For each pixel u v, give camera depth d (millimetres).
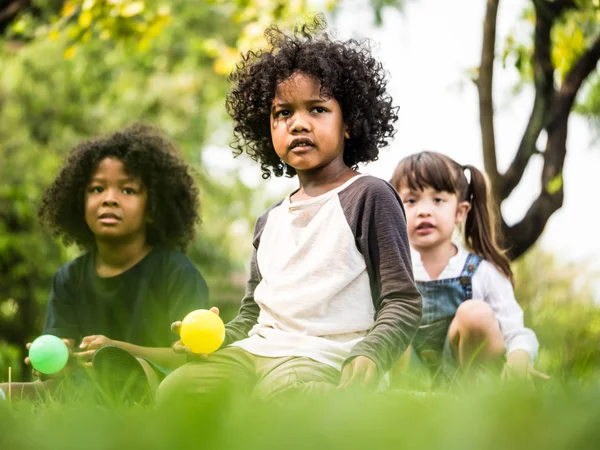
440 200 3719
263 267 2756
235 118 3080
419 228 3691
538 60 4973
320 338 2525
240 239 12953
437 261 3697
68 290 3711
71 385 2775
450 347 3383
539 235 5094
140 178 3713
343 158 2984
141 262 3648
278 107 2773
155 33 5793
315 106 2738
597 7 4539
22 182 9773
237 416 1225
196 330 2498
